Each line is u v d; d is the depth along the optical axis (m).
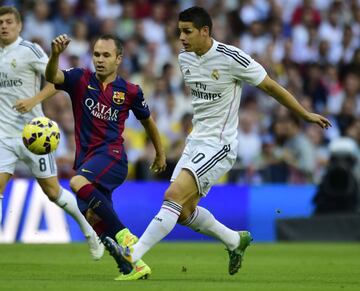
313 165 55.41
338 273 26.84
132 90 24.72
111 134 24.50
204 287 21.03
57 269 26.92
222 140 24.11
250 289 20.80
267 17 66.75
